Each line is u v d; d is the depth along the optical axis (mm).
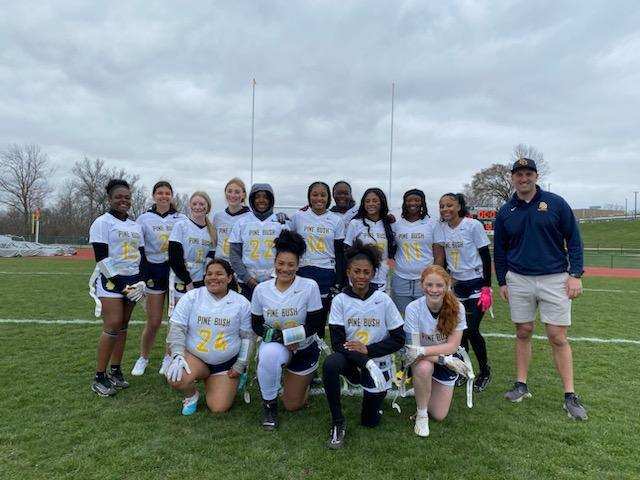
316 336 4316
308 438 3674
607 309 10344
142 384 4859
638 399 4637
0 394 4477
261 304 4168
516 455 3436
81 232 63125
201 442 3543
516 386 4656
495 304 11305
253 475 3082
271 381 3842
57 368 5332
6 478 2975
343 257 5188
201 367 4145
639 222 70062
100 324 7820
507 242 4781
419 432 3768
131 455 3311
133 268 4676
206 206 5141
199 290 4371
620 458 3408
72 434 3625
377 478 3086
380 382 3566
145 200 67750
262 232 5008
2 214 62625
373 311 3963
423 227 5230
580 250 4340
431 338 4180
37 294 11312
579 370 5609
